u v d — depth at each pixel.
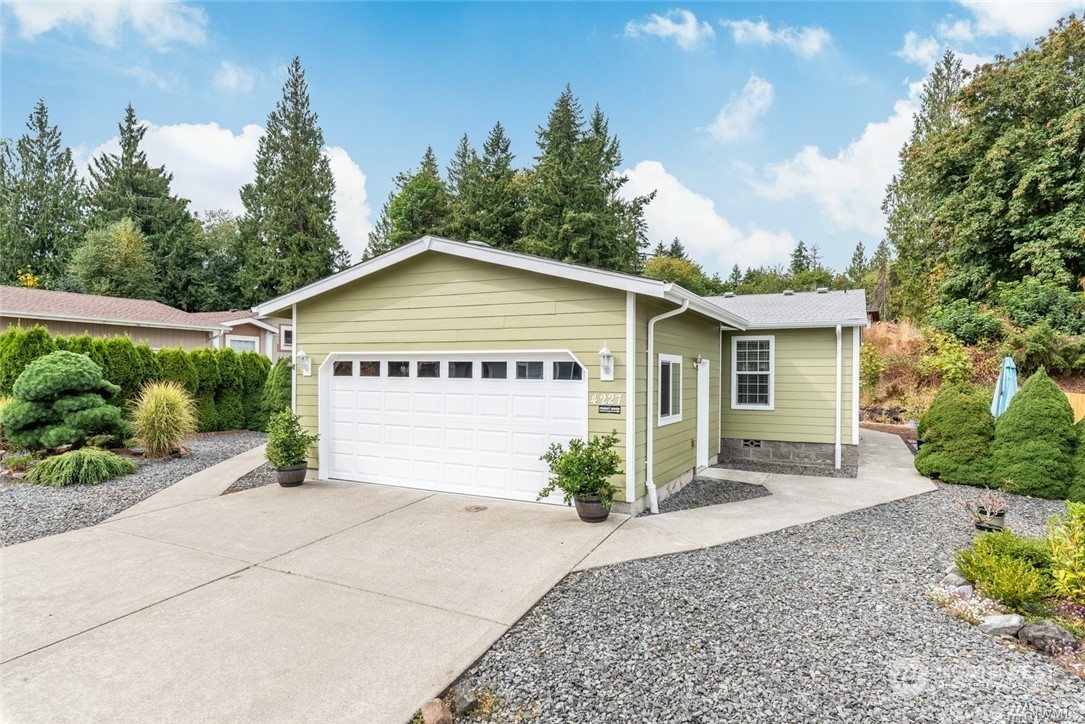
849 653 3.36
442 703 2.84
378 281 7.92
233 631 3.64
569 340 6.77
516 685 3.06
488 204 28.94
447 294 7.46
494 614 3.90
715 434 10.65
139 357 12.05
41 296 16.20
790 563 4.95
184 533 5.76
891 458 11.09
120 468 8.34
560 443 6.91
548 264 6.61
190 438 12.70
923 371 16.89
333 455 8.42
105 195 30.89
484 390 7.39
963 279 18.81
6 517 6.23
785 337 10.96
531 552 5.21
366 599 4.15
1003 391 9.96
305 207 30.73
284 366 13.69
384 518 6.35
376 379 8.12
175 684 3.03
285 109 31.56
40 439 8.54
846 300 11.75
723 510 6.92
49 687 2.99
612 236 25.75
